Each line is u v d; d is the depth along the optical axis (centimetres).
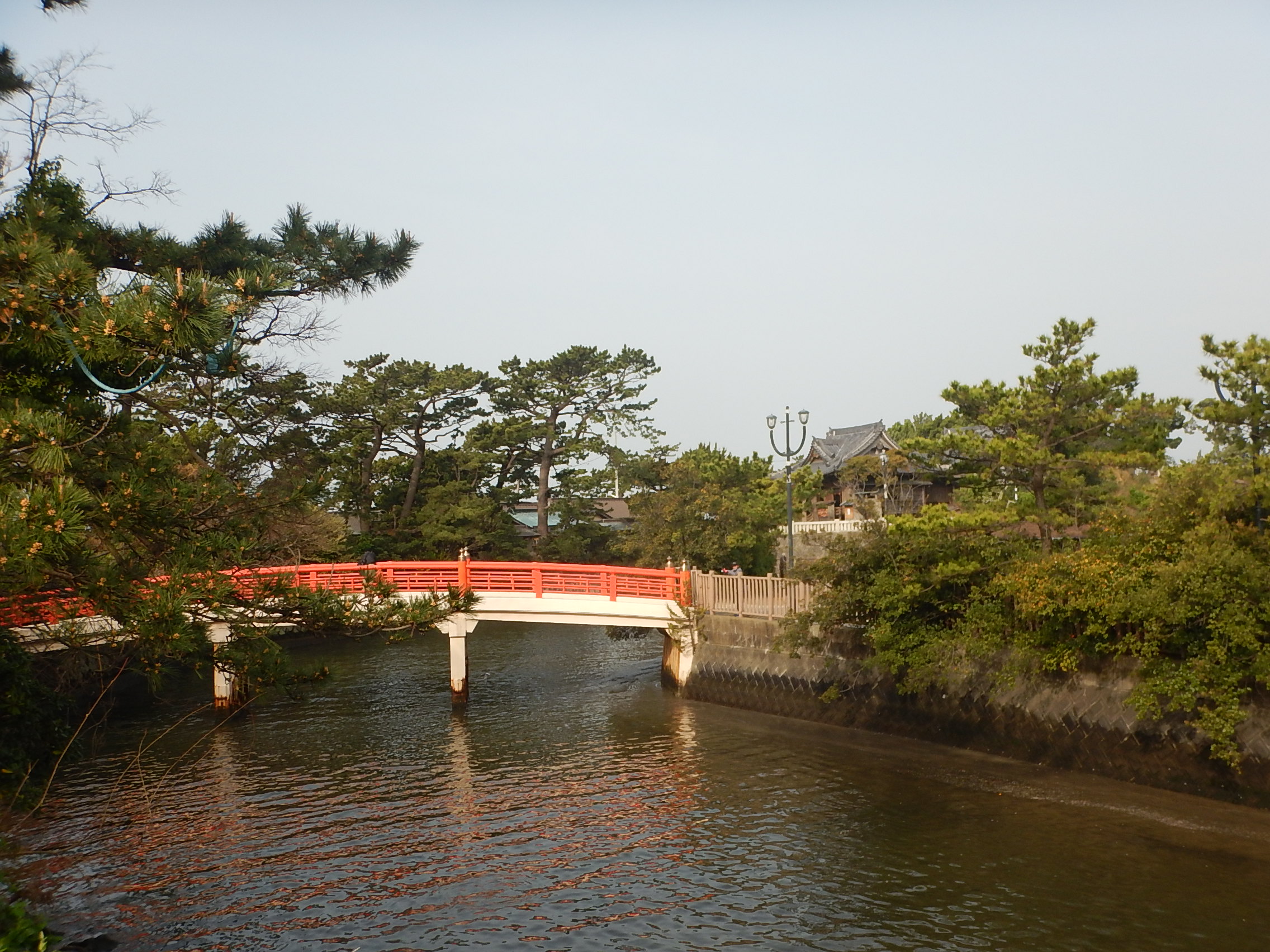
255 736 2870
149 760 2598
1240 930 1466
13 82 1902
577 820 2088
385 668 4053
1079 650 2247
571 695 3450
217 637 2381
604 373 7006
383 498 6594
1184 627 2036
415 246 2297
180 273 1060
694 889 1702
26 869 1795
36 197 1688
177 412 2516
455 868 1825
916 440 2747
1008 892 1631
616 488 8269
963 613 2517
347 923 1591
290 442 3491
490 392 6888
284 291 2175
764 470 6078
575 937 1534
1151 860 1727
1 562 890
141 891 1723
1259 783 1927
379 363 6212
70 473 1203
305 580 3238
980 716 2486
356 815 2141
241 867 1836
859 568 2714
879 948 1463
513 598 3312
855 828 1966
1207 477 2106
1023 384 2653
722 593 3266
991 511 2567
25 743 1880
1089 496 2625
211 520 1396
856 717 2788
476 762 2567
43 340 1076
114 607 1151
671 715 3084
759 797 2198
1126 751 2159
